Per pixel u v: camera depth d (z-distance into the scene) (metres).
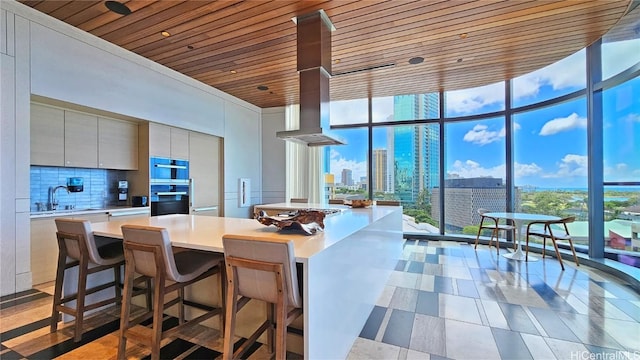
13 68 2.76
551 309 2.50
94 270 2.16
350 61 3.97
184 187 4.74
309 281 1.38
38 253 3.00
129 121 4.06
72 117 3.46
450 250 4.65
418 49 3.62
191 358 1.83
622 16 2.87
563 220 3.68
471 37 3.30
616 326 2.20
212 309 2.22
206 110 5.06
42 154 3.19
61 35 3.09
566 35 3.25
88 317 2.34
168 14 2.92
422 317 2.38
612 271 3.35
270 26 3.14
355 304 2.04
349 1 2.67
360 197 6.16
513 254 4.25
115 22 3.08
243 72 4.50
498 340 2.03
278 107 6.53
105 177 4.11
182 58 3.99
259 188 6.55
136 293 2.32
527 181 4.71
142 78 3.94
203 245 1.65
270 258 1.37
